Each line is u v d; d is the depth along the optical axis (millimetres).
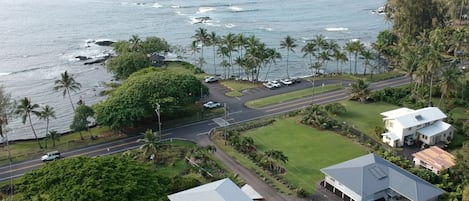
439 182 102500
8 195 102062
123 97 132500
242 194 89062
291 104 154375
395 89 160625
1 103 127750
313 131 133625
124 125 127875
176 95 137500
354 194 95875
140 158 116062
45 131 147500
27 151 124875
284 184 104875
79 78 196125
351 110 148375
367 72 197250
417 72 146500
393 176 98750
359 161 103875
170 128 136000
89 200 77188
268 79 191750
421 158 111188
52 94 179000
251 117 143875
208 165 112688
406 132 123562
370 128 134750
